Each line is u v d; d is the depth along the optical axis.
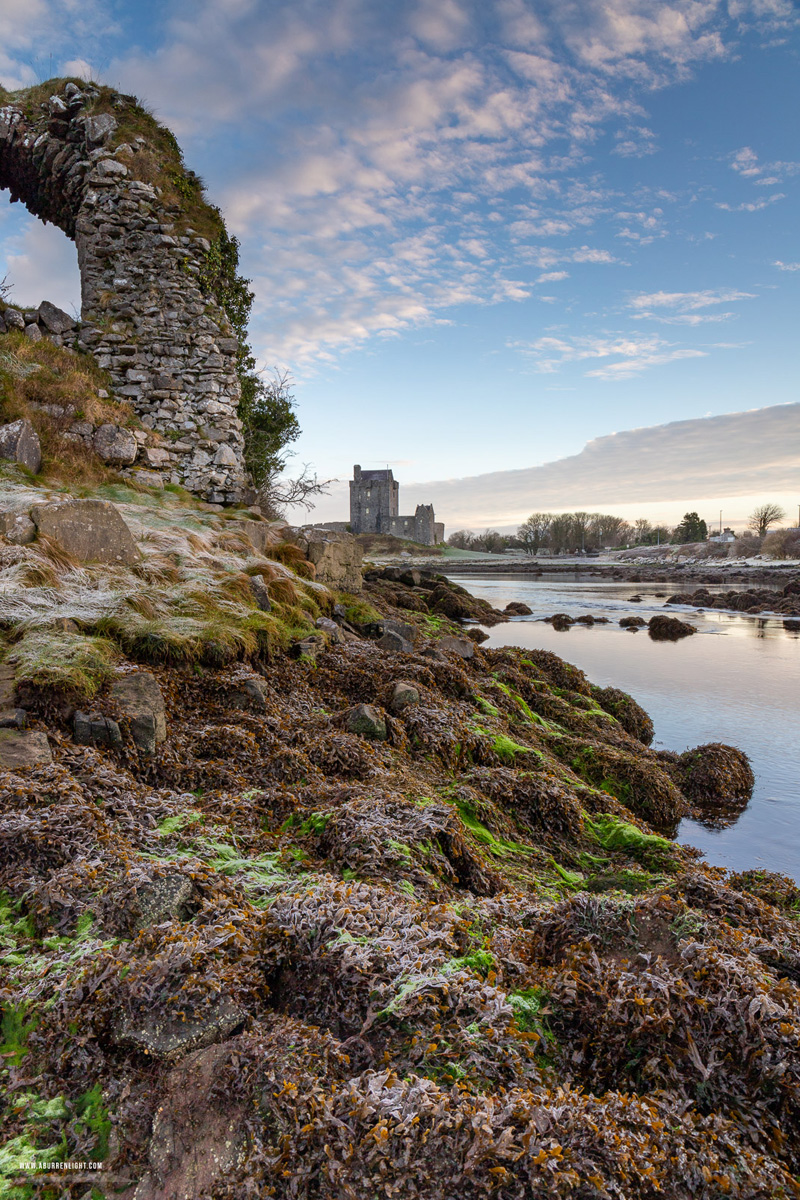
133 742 4.96
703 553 97.56
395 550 122.69
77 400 13.11
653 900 3.28
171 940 2.77
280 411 22.41
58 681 5.02
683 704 12.73
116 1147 2.09
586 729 9.81
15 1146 2.07
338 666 8.45
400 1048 2.42
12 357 13.17
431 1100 2.12
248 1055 2.30
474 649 12.17
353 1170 1.97
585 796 7.17
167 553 9.24
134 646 6.53
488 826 5.74
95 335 15.17
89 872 3.23
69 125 16.50
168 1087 2.21
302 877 3.72
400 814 4.62
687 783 8.53
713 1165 2.12
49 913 3.00
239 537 11.79
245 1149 2.05
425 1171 1.96
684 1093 2.42
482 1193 1.93
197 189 17.48
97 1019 2.44
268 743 5.78
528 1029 2.69
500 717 8.93
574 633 22.64
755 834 7.22
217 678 6.59
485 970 3.00
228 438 15.90
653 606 32.91
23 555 7.02
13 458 10.39
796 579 50.09
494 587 48.50
